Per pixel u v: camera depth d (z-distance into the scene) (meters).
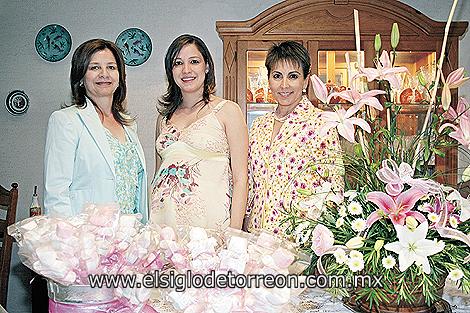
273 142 2.47
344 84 4.16
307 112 2.49
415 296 1.45
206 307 1.22
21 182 4.38
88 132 2.29
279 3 4.14
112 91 2.38
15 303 4.23
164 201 2.46
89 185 2.28
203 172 2.45
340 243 1.49
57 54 4.34
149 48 4.32
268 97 4.19
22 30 4.32
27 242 1.23
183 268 1.24
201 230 1.28
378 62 1.52
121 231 1.25
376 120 1.56
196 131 2.48
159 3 4.32
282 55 2.50
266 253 1.27
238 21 4.24
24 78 4.35
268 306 1.22
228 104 2.52
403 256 1.38
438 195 1.43
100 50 2.34
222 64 4.29
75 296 1.24
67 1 4.32
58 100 4.35
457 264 1.41
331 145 2.39
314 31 4.16
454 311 1.63
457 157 3.80
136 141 2.50
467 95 4.22
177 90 2.54
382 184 1.51
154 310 1.31
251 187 2.55
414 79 4.12
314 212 1.61
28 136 4.36
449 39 4.22
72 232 1.23
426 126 1.53
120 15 4.32
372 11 4.16
